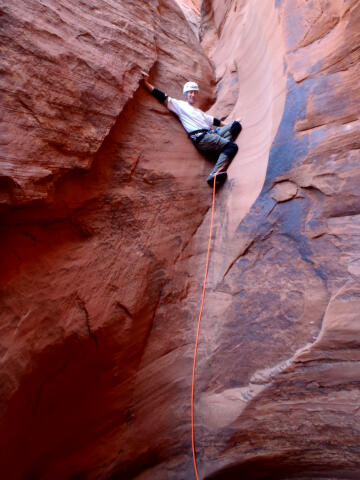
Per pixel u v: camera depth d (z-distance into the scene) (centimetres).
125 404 243
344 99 224
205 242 311
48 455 213
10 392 178
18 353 185
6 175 186
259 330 232
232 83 424
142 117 315
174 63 405
